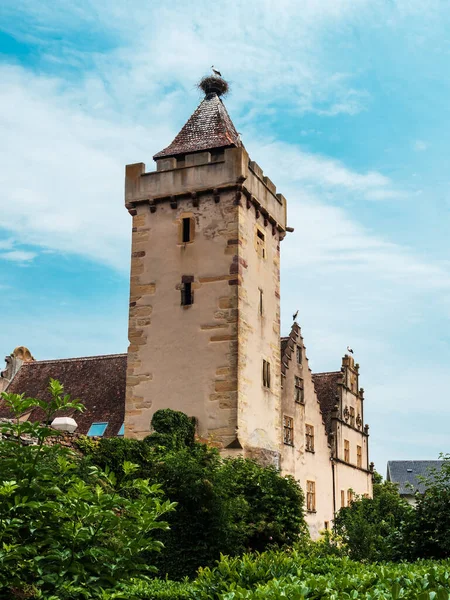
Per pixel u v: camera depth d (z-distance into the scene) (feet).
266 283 100.07
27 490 31.48
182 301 93.61
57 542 30.86
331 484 125.80
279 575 35.86
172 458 68.74
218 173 94.48
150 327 94.38
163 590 43.16
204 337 91.15
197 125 103.04
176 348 92.27
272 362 98.89
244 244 94.32
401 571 36.06
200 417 88.84
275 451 92.02
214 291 92.07
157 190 97.50
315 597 29.66
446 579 32.40
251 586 34.73
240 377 89.15
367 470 147.54
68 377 122.11
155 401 91.71
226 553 65.92
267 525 74.95
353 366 144.87
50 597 29.53
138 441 71.56
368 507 100.58
